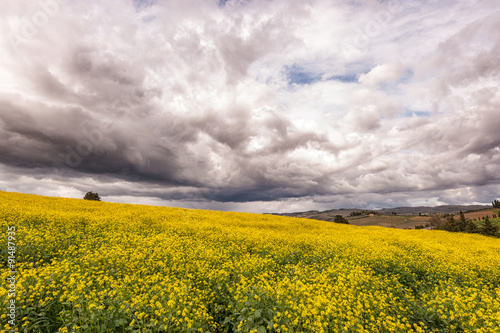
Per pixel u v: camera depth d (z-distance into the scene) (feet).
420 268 45.50
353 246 58.59
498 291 33.32
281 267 42.39
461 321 23.53
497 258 55.67
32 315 20.72
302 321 20.89
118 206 111.86
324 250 54.85
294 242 60.85
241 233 66.23
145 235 57.06
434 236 114.01
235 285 29.09
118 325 19.52
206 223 80.48
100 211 86.58
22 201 85.81
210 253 41.16
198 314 21.57
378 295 28.50
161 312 20.61
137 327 20.39
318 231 98.73
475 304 26.03
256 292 25.29
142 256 37.14
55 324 20.65
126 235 53.57
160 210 108.17
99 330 18.97
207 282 31.07
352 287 29.60
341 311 23.18
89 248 41.01
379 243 67.92
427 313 26.40
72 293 21.07
